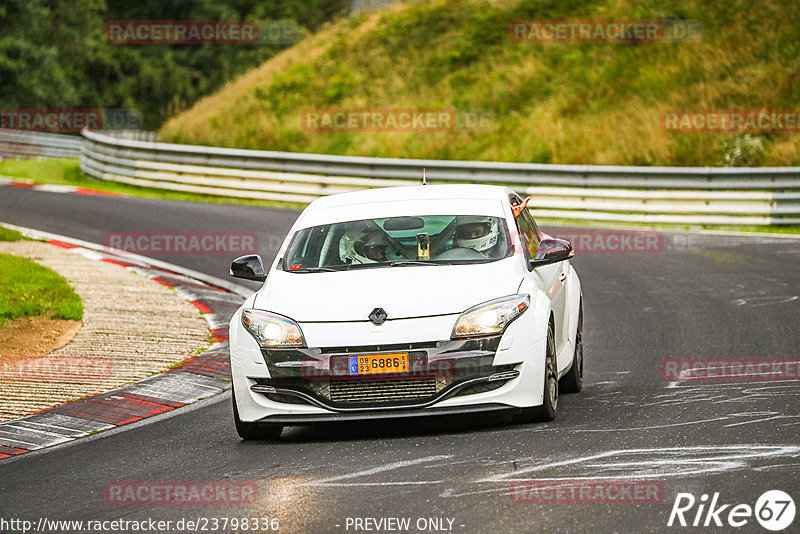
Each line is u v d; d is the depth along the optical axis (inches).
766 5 4443.9
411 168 3427.7
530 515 663.1
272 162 3644.2
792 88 3826.3
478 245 1047.0
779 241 2476.6
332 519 681.6
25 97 7239.2
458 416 1027.9
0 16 7514.8
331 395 931.3
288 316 956.6
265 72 5580.7
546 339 955.3
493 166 3287.4
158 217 3026.6
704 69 4133.9
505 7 5251.0
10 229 2719.0
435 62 4923.7
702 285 1927.9
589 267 2244.1
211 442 983.6
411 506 699.4
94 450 980.6
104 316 1694.1
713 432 877.8
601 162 3659.0
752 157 3415.4
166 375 1331.2
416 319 929.5
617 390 1135.0
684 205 2901.1
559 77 4419.3
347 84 4916.3
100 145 4185.5
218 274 2228.1
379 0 6166.3
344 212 1133.1
